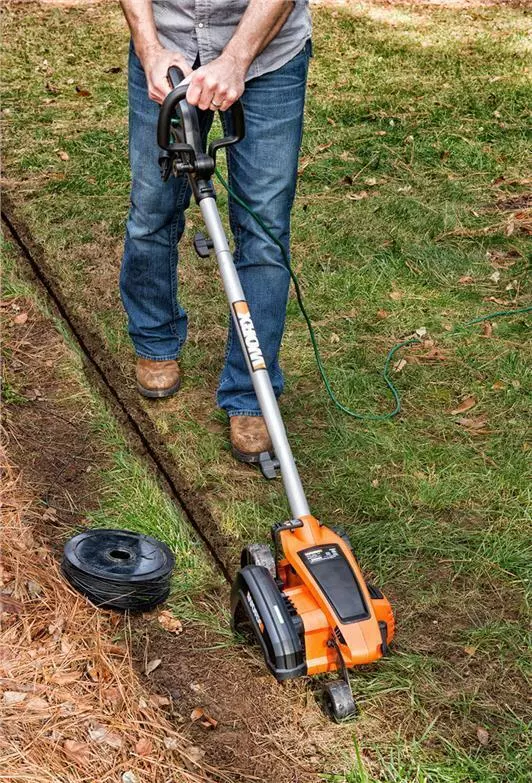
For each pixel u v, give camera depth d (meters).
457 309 4.19
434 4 8.41
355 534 2.93
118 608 2.55
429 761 2.23
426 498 3.08
